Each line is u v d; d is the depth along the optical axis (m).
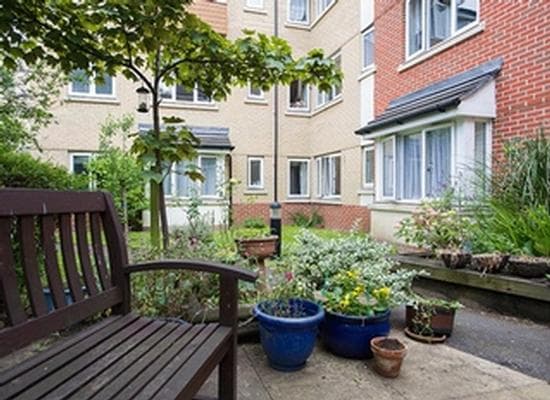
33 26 2.67
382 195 7.61
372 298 2.62
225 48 3.04
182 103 11.02
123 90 10.24
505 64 5.28
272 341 2.30
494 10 5.46
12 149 4.78
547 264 3.39
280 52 3.10
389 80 8.02
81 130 9.91
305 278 2.95
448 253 3.96
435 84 6.62
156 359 1.39
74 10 2.59
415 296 3.04
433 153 6.23
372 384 2.16
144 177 3.07
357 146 9.65
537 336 2.93
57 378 1.22
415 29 7.29
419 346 2.73
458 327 3.13
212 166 11.00
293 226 11.30
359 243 3.43
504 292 3.44
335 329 2.51
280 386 2.13
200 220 5.75
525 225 3.88
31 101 6.41
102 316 2.51
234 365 1.79
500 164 4.88
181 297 2.70
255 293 2.96
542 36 4.78
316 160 11.94
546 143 4.26
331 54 10.92
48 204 1.55
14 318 1.30
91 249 1.96
